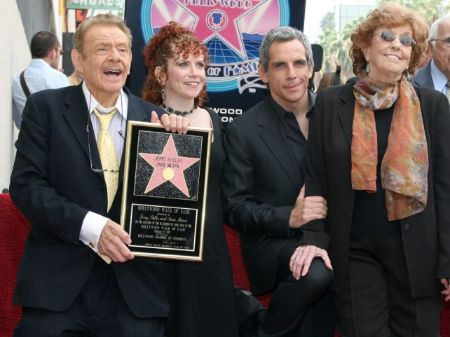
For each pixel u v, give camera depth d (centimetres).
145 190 339
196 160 343
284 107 402
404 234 357
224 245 382
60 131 335
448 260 354
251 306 405
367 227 365
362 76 375
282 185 392
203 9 455
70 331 328
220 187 397
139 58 454
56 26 1595
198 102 407
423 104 365
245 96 459
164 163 341
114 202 336
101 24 339
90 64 336
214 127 396
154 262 346
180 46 389
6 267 421
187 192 342
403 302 366
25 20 1033
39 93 346
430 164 361
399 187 349
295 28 425
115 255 322
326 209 376
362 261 369
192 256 341
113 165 342
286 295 369
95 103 344
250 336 405
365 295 366
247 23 457
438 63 532
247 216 382
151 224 339
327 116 374
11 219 422
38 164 334
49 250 333
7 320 422
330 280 366
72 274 329
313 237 372
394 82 362
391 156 353
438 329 369
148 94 407
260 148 394
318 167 378
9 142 712
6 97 686
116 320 331
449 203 359
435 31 528
